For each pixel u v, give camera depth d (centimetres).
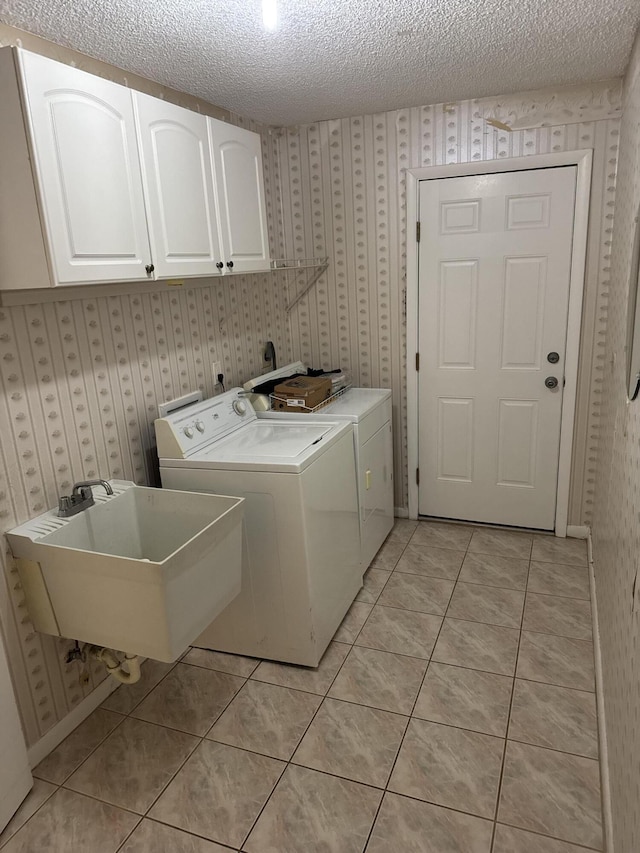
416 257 316
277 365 344
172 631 165
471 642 238
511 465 326
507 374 314
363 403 293
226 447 238
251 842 160
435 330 323
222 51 204
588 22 193
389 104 288
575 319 293
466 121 289
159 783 180
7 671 170
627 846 122
